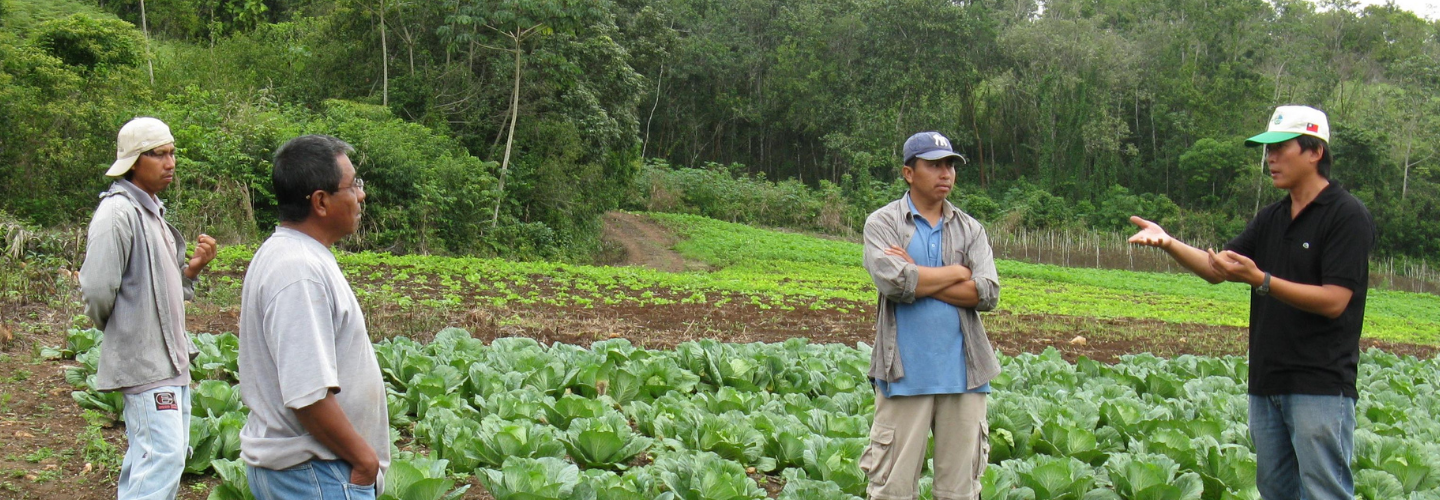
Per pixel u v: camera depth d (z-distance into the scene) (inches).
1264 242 199.5
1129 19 2778.1
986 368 193.2
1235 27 2496.3
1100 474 256.2
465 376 325.7
